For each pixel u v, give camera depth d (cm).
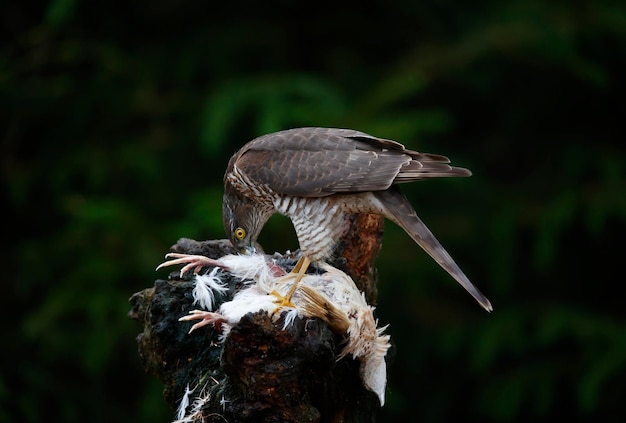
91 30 1365
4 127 1328
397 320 1288
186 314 654
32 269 1211
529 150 1398
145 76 1311
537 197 1316
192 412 624
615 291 1377
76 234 1179
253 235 789
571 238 1381
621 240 1370
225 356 579
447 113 1309
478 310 1294
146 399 1181
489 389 1255
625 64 1352
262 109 1180
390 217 702
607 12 1271
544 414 1298
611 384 1271
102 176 1235
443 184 1285
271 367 575
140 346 686
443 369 1318
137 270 1144
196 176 1301
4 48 1377
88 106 1305
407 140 1228
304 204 713
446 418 1322
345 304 611
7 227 1343
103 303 1129
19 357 1250
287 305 591
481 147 1401
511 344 1230
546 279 1365
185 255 671
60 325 1217
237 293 651
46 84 1323
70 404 1233
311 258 709
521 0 1307
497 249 1251
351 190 697
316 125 1173
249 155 747
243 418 592
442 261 681
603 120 1406
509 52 1277
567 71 1348
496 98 1395
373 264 734
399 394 1201
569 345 1269
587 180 1341
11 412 1205
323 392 605
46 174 1291
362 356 618
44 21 1328
